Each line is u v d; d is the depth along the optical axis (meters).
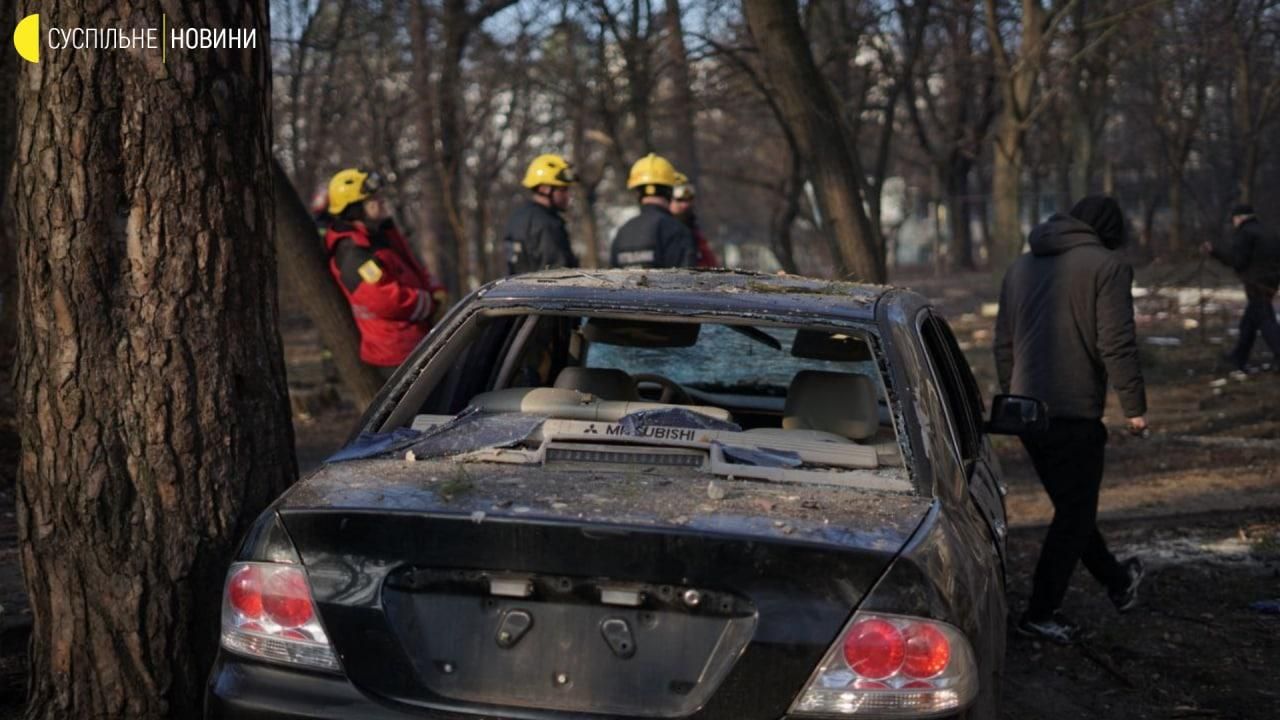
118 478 3.48
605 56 16.20
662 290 3.53
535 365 4.86
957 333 20.78
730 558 2.47
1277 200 28.86
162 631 3.52
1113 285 5.21
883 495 2.87
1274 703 4.74
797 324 3.33
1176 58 16.28
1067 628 5.43
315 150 18.16
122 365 3.48
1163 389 13.59
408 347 7.18
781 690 2.44
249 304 3.67
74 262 3.44
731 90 14.48
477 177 23.75
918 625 2.46
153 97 3.47
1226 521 7.72
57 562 3.51
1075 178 22.86
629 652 2.51
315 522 2.62
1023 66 15.20
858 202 9.03
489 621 2.56
